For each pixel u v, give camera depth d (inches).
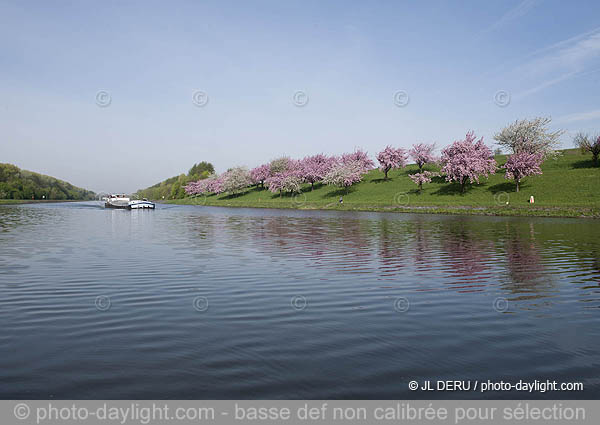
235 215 2108.8
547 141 3073.3
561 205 1902.1
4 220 1659.7
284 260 613.0
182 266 557.6
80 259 618.8
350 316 330.6
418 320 320.8
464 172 2851.9
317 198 3735.2
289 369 229.0
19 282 452.1
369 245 796.0
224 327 301.3
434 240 877.2
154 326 302.5
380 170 4579.2
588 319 324.2
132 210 2955.2
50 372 223.1
